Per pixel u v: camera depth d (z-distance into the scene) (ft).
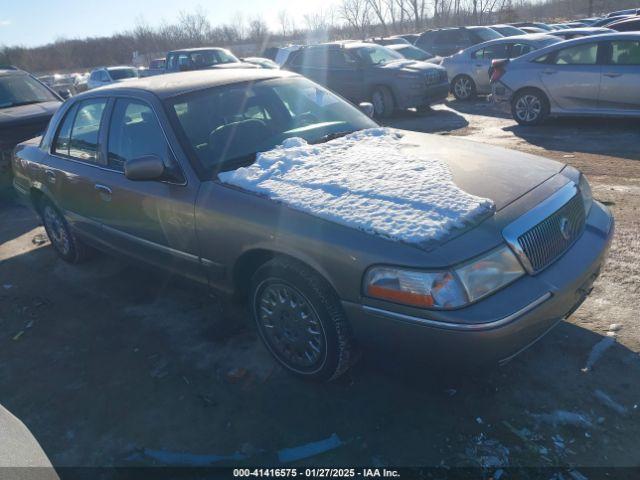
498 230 8.41
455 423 8.95
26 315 14.14
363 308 8.50
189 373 10.98
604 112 28.68
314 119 13.46
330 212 8.98
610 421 8.69
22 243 19.63
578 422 8.72
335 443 8.81
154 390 10.57
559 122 31.86
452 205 8.66
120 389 10.72
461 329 7.70
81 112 14.48
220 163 11.27
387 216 8.61
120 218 12.89
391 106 38.42
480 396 9.48
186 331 12.55
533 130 30.42
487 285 8.04
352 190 9.48
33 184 16.42
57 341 12.72
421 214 8.55
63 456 9.14
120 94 13.08
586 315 11.49
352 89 39.83
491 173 10.09
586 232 10.09
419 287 7.83
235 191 10.28
